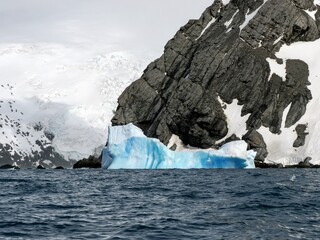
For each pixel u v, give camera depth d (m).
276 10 169.62
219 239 28.47
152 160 127.94
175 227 32.16
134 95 169.62
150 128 161.88
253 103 154.38
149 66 177.75
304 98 154.38
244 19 174.25
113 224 33.66
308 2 177.12
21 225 33.28
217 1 187.25
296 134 146.38
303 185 64.25
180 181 77.06
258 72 158.12
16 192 59.16
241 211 38.97
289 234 29.77
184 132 156.00
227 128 152.62
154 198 50.66
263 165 138.88
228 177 86.50
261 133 148.38
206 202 45.72
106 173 110.81
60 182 79.75
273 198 47.47
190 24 183.62
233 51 162.88
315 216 36.25
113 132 133.75
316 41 170.75
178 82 167.88
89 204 45.75
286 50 167.00
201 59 164.00
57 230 31.55
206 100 153.50
